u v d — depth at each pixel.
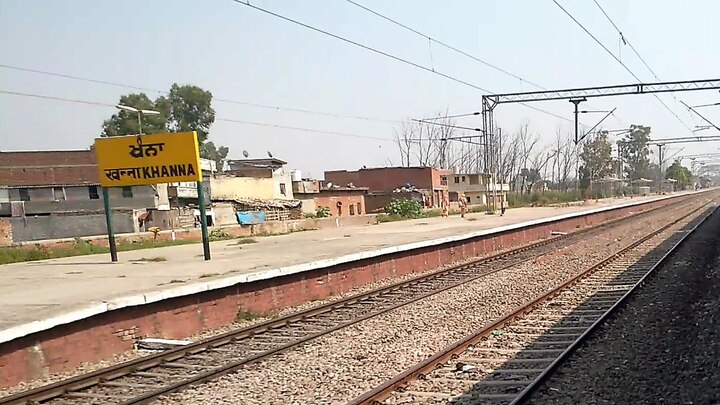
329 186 73.69
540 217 44.69
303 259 18.55
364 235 31.91
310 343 11.34
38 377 9.84
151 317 12.04
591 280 18.11
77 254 27.66
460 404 7.66
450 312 14.01
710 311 13.07
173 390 8.62
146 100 74.00
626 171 135.12
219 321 13.59
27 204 53.75
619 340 10.80
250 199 58.28
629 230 38.50
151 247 30.55
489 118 47.19
